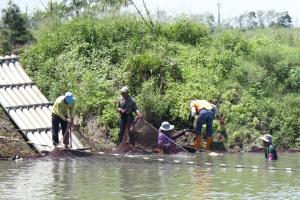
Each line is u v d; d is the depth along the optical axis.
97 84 25.36
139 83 25.89
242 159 21.52
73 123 23.19
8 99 22.81
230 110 25.95
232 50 30.53
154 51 27.77
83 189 14.93
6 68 24.20
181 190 14.99
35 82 25.73
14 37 31.62
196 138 23.64
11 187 15.04
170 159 20.98
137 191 14.77
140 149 22.95
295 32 36.38
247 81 28.11
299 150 25.02
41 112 22.89
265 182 16.34
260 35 33.53
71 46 27.67
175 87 25.97
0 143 20.77
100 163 19.61
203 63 28.75
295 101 27.25
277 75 29.03
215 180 16.59
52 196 14.01
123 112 22.81
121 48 27.78
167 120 25.02
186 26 31.11
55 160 20.06
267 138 21.55
